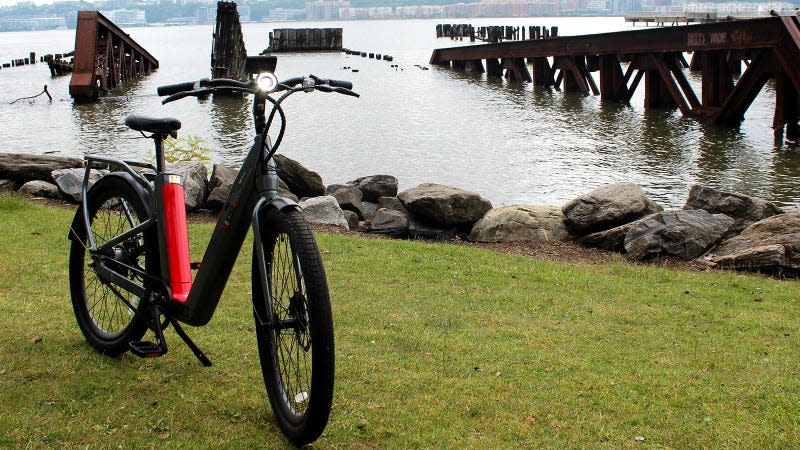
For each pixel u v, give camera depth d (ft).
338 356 17.31
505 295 22.90
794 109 71.61
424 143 71.00
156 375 15.81
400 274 24.88
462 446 13.56
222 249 13.84
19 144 72.38
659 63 92.27
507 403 15.23
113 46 134.41
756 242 29.35
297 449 13.26
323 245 28.48
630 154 65.41
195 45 323.16
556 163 61.41
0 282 21.58
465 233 36.01
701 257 29.81
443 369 16.80
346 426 14.07
